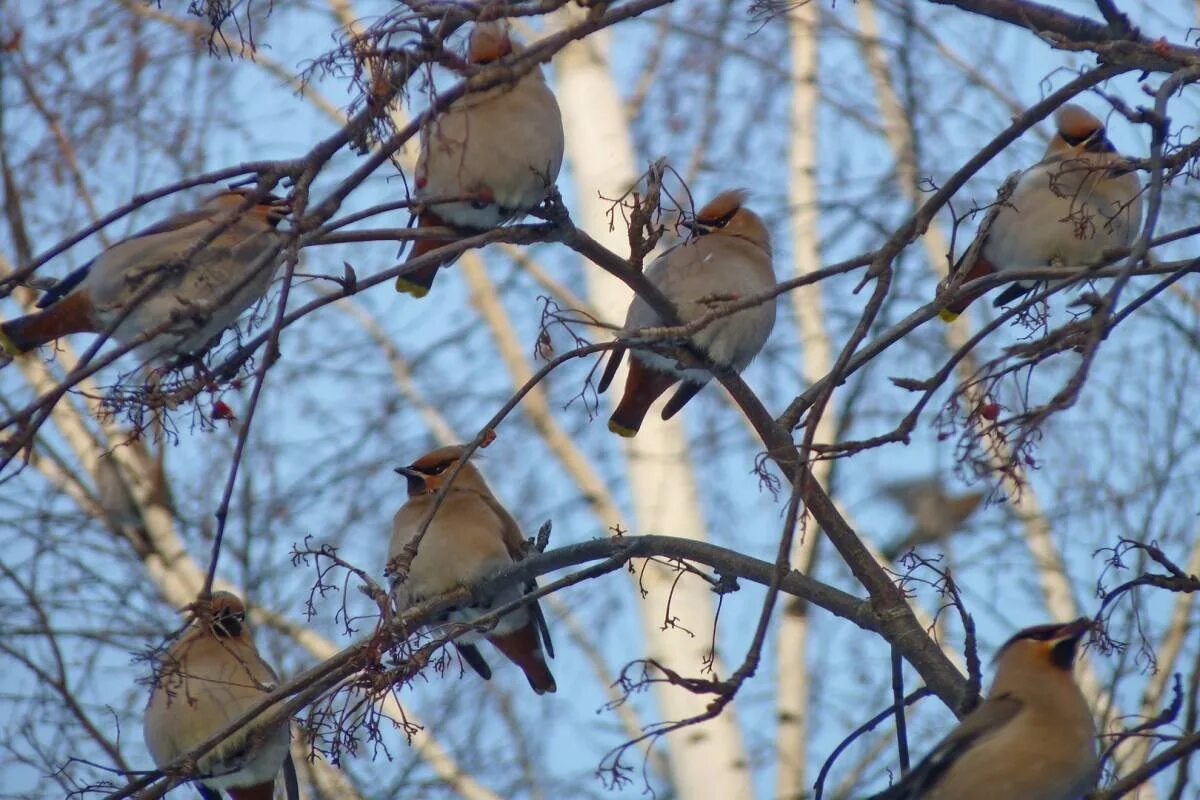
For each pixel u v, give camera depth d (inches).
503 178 389.4
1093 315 283.6
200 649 425.7
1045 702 317.4
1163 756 307.4
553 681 469.1
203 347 384.2
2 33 599.8
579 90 644.7
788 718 588.7
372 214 328.5
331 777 546.6
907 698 354.6
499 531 461.4
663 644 582.6
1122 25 368.2
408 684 345.4
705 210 442.0
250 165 332.2
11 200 583.2
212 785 434.0
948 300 337.1
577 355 332.8
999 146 331.0
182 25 607.2
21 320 391.2
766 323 430.3
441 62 335.3
